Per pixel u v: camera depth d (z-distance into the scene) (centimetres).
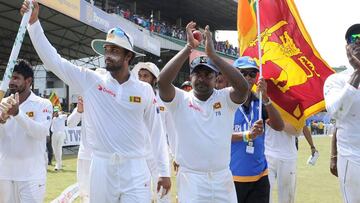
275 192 945
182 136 407
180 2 3906
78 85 423
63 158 1661
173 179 1077
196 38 392
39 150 476
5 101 399
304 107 623
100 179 414
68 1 1534
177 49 3297
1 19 1841
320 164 1598
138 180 420
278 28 638
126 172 416
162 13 4219
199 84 403
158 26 3466
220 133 406
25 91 476
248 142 502
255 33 640
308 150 2309
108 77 430
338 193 997
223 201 408
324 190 1035
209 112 405
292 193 639
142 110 429
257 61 629
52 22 1895
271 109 501
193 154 404
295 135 626
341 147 441
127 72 430
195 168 404
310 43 635
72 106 2556
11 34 2055
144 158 436
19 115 428
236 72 395
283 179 632
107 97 420
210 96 410
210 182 403
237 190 503
